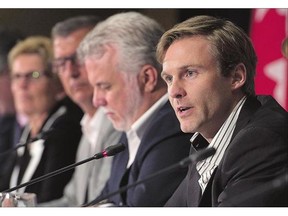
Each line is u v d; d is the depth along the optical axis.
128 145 5.78
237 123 4.33
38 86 8.07
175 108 4.43
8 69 8.53
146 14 7.70
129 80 5.78
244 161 4.05
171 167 3.68
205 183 4.38
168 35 4.46
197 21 4.42
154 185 5.15
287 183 3.84
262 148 4.03
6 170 8.06
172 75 4.41
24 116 8.19
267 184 3.90
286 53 6.06
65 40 7.62
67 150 7.48
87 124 7.31
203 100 4.35
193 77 4.36
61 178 7.41
